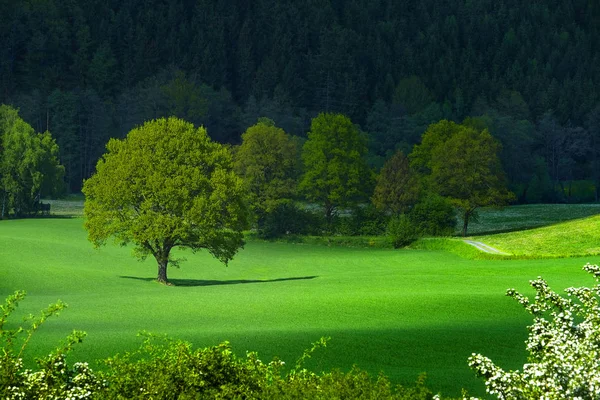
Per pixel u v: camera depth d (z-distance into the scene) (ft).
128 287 236.63
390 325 149.59
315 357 112.57
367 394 49.52
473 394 86.63
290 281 256.52
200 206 243.19
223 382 51.72
